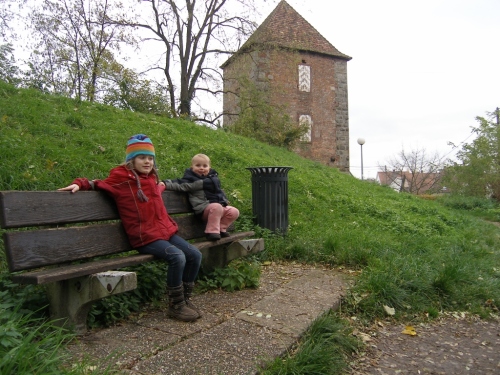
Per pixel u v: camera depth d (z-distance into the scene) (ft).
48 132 22.74
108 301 11.23
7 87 29.63
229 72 86.38
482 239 30.86
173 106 77.00
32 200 9.62
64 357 8.03
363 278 15.71
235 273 14.47
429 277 16.58
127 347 9.49
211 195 14.96
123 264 10.49
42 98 30.63
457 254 21.88
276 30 104.63
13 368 7.00
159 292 12.84
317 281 15.55
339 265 17.87
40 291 10.66
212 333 10.57
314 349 9.82
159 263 13.70
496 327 14.34
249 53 84.23
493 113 83.92
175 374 8.40
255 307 12.62
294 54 85.61
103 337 10.05
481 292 16.83
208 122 75.36
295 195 28.55
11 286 10.62
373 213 29.55
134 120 33.65
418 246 21.74
